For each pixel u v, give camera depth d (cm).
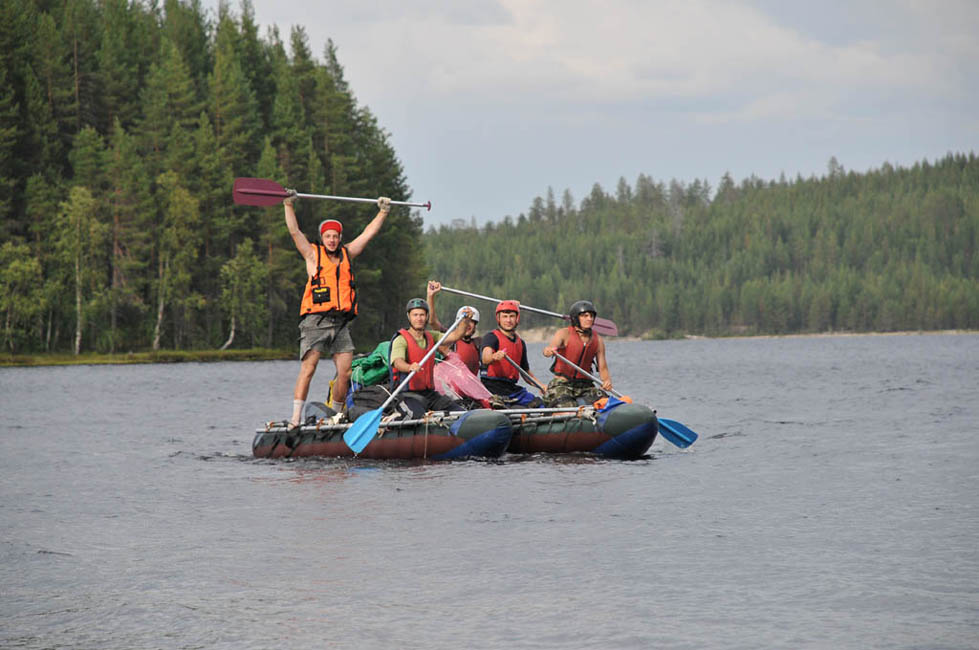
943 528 1780
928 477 2420
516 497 2161
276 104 19250
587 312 3212
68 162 18762
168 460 3023
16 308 15862
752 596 1356
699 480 2409
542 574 1484
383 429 2905
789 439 3372
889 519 1875
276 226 18138
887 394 5872
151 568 1559
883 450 2992
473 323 3294
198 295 17512
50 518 2008
